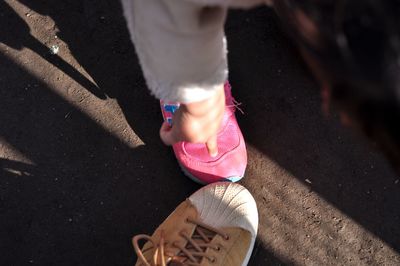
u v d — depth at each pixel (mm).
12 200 1298
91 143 1334
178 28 696
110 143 1335
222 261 1246
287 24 534
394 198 1297
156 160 1330
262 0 641
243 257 1256
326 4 465
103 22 1392
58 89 1359
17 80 1359
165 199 1314
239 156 1299
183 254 1243
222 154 1282
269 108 1354
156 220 1303
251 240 1266
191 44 715
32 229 1286
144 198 1312
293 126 1344
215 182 1310
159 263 1207
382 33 436
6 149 1325
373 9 438
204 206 1278
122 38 1389
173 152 1331
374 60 437
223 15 716
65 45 1384
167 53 735
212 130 1027
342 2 450
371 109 448
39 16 1393
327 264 1277
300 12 492
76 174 1317
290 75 1362
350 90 457
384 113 440
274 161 1332
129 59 1380
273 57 1374
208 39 720
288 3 512
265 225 1302
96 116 1350
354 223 1293
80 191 1309
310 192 1313
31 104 1350
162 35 719
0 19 1389
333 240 1287
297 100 1352
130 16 768
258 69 1371
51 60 1374
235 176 1308
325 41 470
